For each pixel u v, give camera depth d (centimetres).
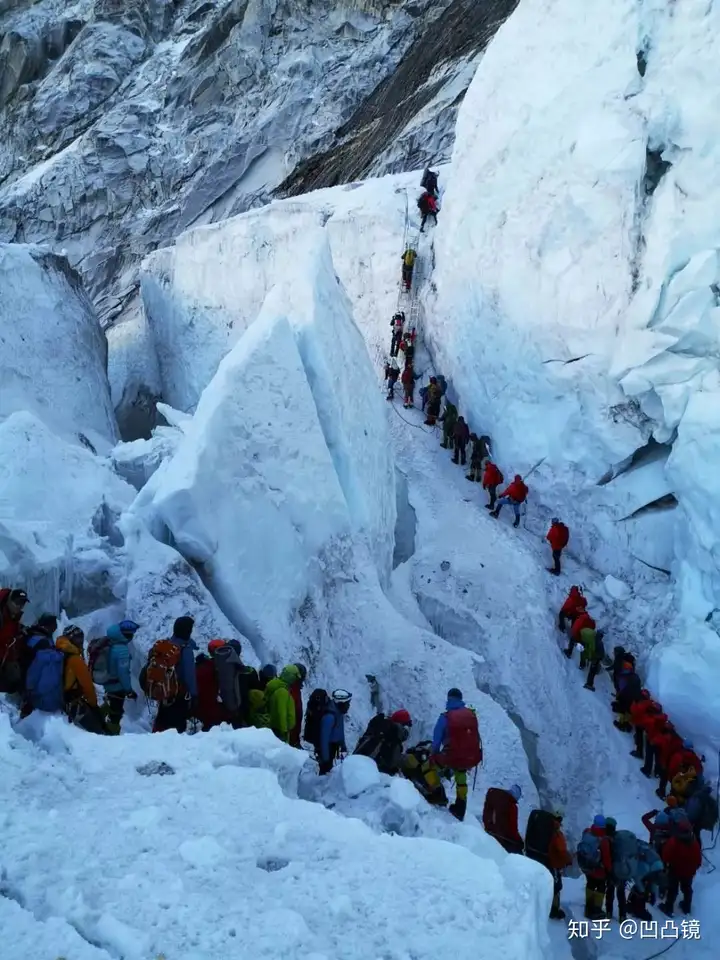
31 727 743
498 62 1955
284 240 2350
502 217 1838
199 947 468
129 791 642
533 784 1250
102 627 1052
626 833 1016
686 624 1488
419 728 1264
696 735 1412
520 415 1783
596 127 1694
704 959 969
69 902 494
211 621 1100
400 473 1739
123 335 3092
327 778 829
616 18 1700
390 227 2189
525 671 1428
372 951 478
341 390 1464
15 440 1313
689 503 1503
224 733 759
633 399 1614
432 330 2050
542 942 561
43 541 1048
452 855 575
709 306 1542
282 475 1278
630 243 1627
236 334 2441
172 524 1173
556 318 1712
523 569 1580
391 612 1371
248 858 556
